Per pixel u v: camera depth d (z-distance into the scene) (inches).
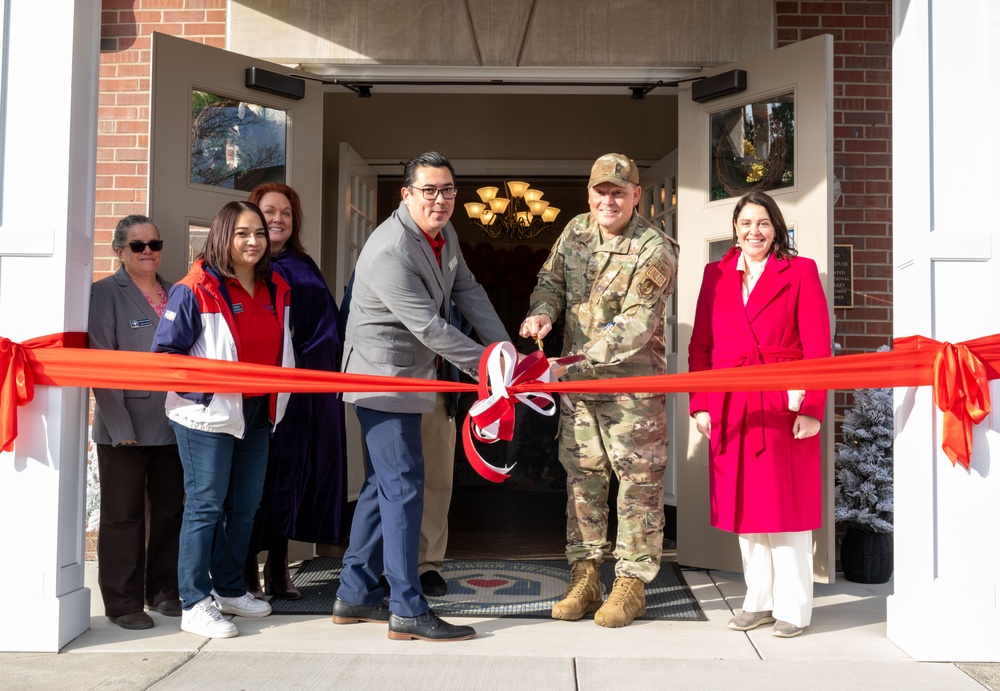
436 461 167.3
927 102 131.1
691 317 196.4
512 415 127.2
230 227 137.3
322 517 164.6
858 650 130.4
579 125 332.5
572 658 125.0
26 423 130.9
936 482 128.7
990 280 129.0
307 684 113.5
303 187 201.2
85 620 137.4
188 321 134.3
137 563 141.9
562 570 192.1
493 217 410.6
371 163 333.1
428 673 117.9
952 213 130.5
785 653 128.7
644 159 333.7
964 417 125.2
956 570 127.6
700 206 195.9
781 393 138.8
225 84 189.5
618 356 143.3
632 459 146.7
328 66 205.8
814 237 177.2
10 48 132.6
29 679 115.1
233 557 147.1
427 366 139.9
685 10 204.7
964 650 124.9
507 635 136.8
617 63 205.0
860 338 201.5
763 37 203.5
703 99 195.6
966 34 131.3
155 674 117.0
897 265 138.6
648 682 115.2
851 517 177.2
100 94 208.2
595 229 151.2
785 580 138.6
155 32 178.5
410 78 207.0
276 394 144.7
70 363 130.3
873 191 202.8
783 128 184.2
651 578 148.1
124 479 141.5
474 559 205.9
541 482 356.5
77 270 137.2
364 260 134.2
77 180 136.3
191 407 133.2
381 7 206.2
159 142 179.2
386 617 142.7
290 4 205.8
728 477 140.4
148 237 145.9
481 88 212.5
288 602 159.6
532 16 206.1
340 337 161.9
